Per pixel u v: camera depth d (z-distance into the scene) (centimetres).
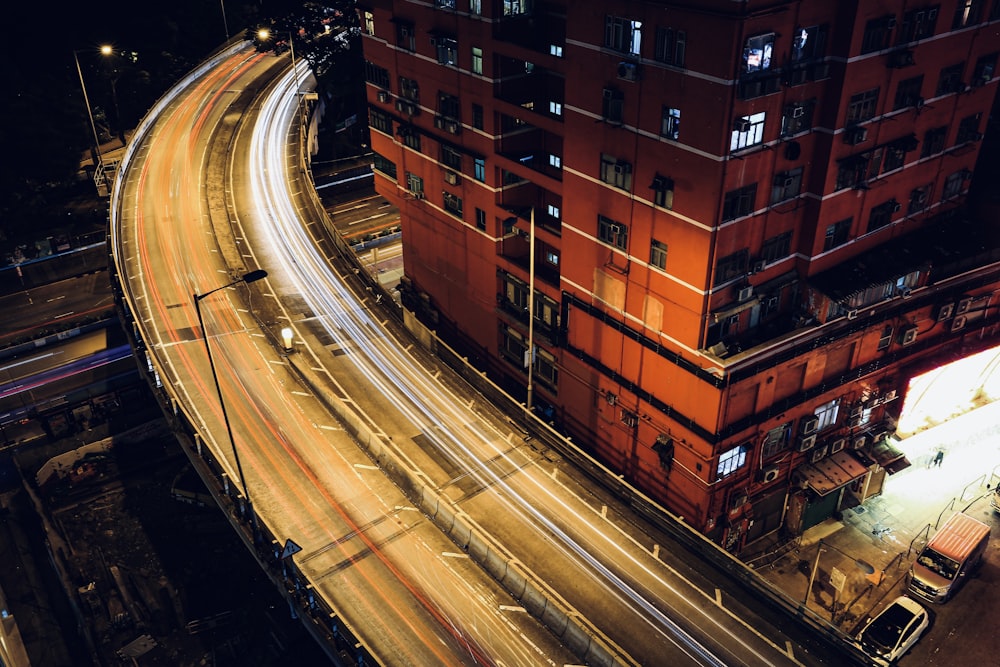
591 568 4906
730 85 4250
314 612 4662
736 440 5269
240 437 6016
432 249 7338
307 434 6066
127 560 6888
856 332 5475
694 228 4731
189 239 8738
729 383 4934
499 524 5200
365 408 6275
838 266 5353
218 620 6356
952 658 5134
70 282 9669
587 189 5403
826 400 5666
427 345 7031
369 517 5338
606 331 5694
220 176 10081
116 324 8944
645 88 4719
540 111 6178
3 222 10400
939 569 5484
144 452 7750
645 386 5547
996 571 5738
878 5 4509
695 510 5512
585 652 4412
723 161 4456
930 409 6297
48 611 6469
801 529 6025
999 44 5366
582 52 5050
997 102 6831
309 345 7081
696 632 4528
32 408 7894
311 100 11850
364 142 12225
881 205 5384
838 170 4928
